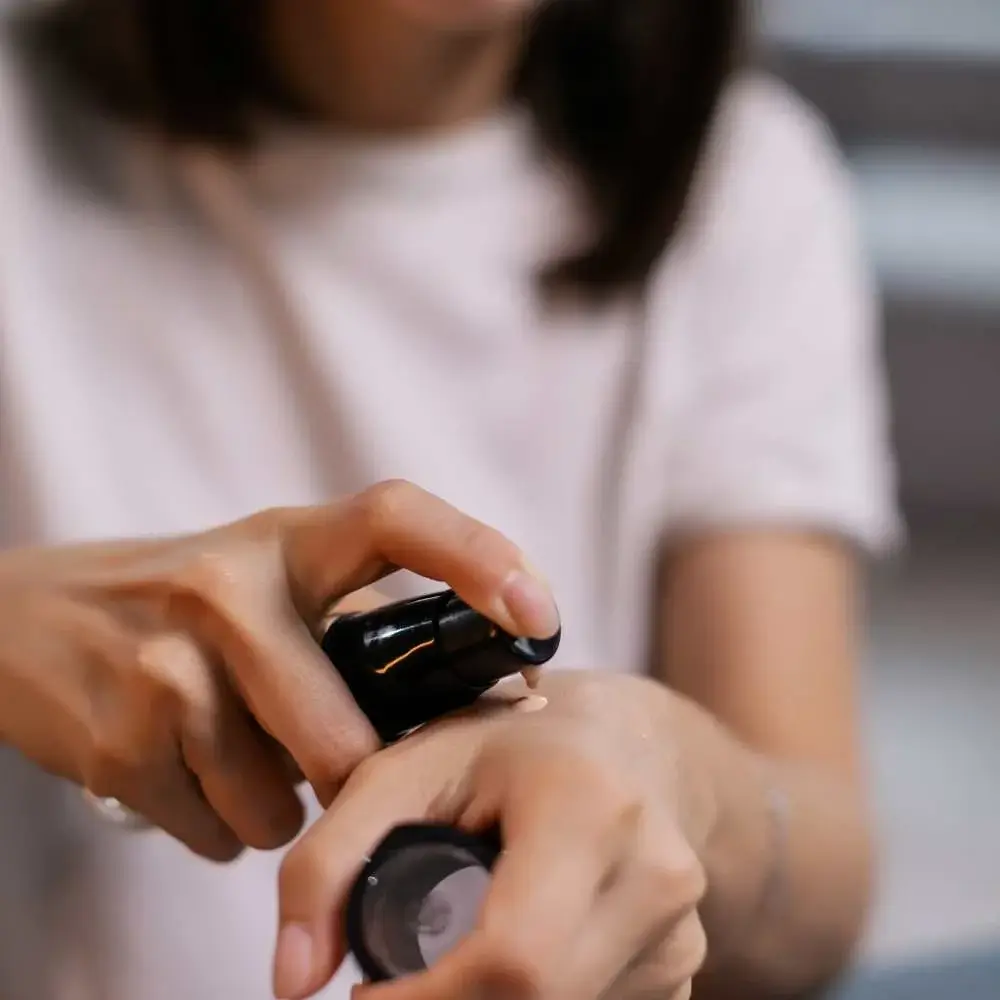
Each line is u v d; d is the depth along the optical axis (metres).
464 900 0.46
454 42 0.84
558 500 0.89
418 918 0.46
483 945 0.45
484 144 0.89
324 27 0.83
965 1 1.75
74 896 0.77
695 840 0.53
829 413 0.93
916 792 1.41
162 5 0.81
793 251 0.97
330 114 0.87
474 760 0.49
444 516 0.50
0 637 0.57
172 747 0.54
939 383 1.87
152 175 0.84
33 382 0.78
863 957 0.70
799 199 0.99
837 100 1.77
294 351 0.84
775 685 0.81
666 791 0.51
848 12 1.74
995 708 1.56
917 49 1.74
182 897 0.77
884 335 1.83
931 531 1.97
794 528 0.88
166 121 0.82
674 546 0.91
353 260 0.85
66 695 0.55
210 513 0.83
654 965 0.48
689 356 0.92
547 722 0.50
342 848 0.47
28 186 0.82
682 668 0.87
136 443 0.82
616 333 0.91
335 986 0.62
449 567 0.49
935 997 0.66
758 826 0.59
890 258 1.77
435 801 0.48
